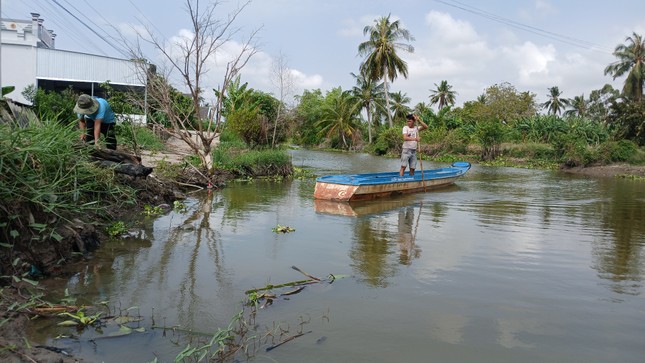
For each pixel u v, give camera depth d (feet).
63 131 18.33
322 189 32.45
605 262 17.53
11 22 81.82
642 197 39.24
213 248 18.03
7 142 14.99
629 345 10.83
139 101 50.19
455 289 14.20
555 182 54.90
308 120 175.32
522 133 118.93
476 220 25.66
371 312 12.32
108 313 11.74
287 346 10.34
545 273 16.01
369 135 156.15
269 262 16.49
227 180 42.73
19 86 83.20
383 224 23.89
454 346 10.57
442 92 188.24
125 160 25.14
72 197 17.71
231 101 84.53
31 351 9.36
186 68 37.27
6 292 12.19
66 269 14.84
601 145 90.17
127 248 17.58
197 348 9.77
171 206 26.99
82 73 86.02
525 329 11.55
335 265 16.40
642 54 129.39
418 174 42.70
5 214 13.91
